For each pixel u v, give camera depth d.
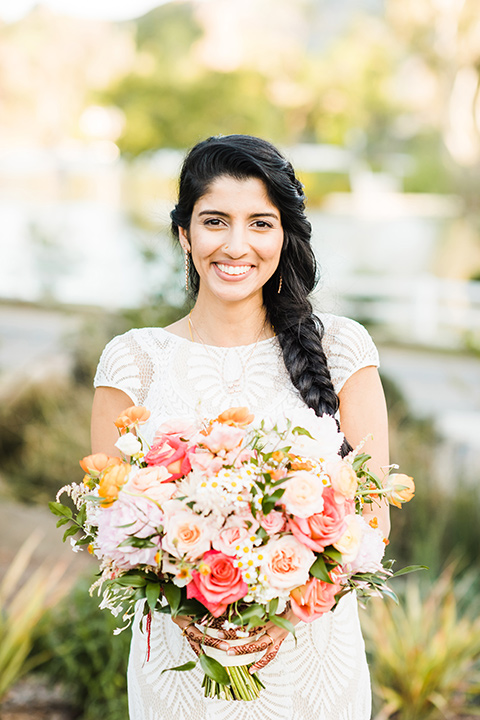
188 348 2.01
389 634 3.58
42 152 22.20
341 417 2.01
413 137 22.62
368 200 22.30
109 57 21.66
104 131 22.28
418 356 10.47
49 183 21.80
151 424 1.95
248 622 1.53
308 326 1.97
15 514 5.41
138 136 20.11
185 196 1.89
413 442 5.79
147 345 2.03
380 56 21.38
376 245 18.30
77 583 3.64
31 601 3.54
